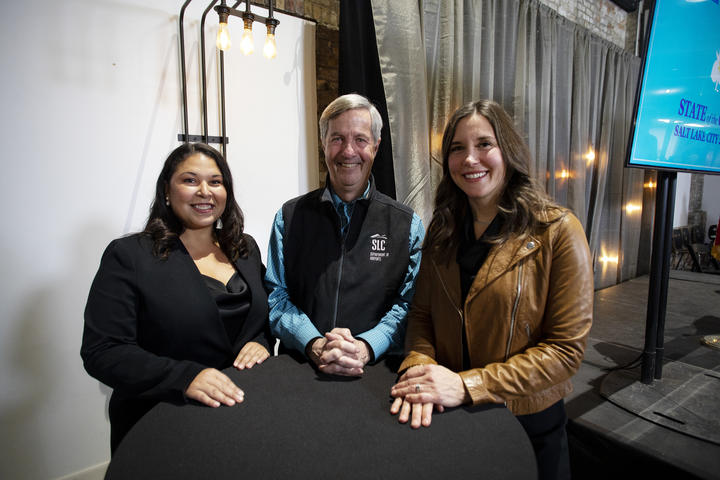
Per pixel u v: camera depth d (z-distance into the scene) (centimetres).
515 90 294
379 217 126
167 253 109
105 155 160
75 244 158
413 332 114
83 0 151
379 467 69
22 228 148
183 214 113
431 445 76
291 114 207
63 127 151
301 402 91
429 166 226
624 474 151
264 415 86
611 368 218
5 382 150
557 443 102
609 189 418
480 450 74
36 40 144
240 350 117
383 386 98
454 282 107
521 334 98
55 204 153
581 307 91
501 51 279
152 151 170
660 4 173
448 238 110
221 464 70
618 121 410
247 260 127
